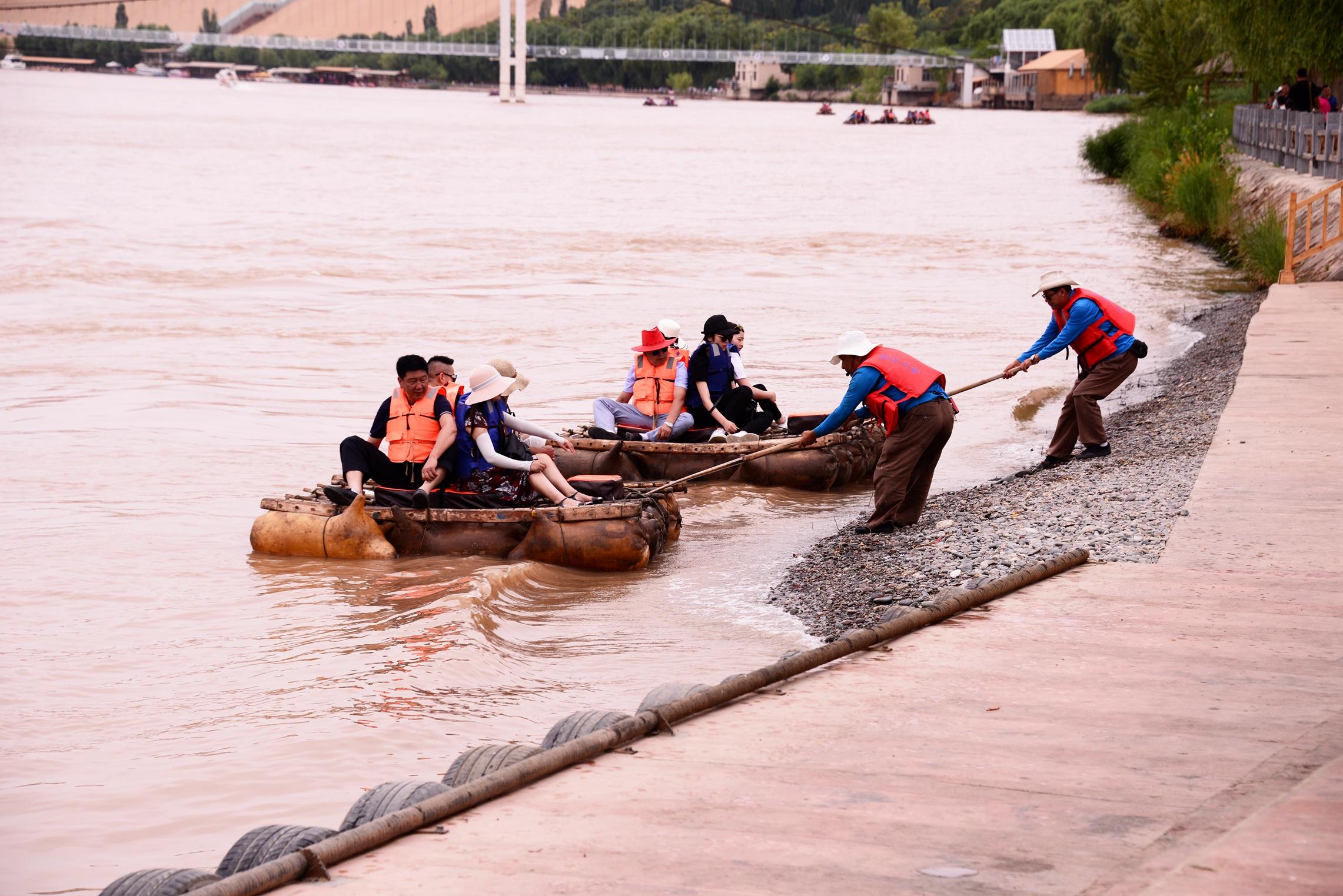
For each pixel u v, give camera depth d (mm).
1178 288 29516
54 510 12445
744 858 4168
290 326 25469
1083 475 12336
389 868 4168
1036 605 7438
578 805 4668
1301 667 6191
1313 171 33250
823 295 29938
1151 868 3906
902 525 11273
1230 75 62938
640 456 13695
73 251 37719
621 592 10086
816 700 5875
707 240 43062
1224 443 11711
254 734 7230
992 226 46969
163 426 16359
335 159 89188
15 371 20328
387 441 11680
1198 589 7633
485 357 21875
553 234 44875
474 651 8469
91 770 6766
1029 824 4402
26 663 8375
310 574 10438
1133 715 5559
